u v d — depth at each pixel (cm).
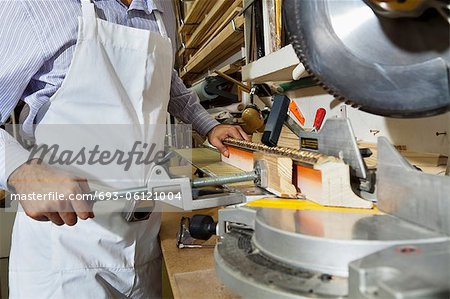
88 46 85
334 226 44
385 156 53
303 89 149
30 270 97
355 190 61
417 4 39
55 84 87
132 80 94
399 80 46
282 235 42
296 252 41
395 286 28
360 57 47
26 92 91
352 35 47
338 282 38
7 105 85
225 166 123
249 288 40
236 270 43
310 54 50
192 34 288
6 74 81
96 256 96
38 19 81
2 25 80
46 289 96
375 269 31
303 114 151
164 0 115
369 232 42
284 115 95
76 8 86
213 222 71
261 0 140
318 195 62
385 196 53
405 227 44
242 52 191
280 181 73
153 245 108
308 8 48
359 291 32
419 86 45
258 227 48
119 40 90
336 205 58
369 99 48
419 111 46
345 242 38
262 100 183
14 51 81
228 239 54
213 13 202
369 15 46
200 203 74
